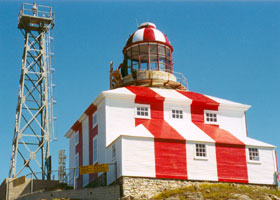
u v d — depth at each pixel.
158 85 58.56
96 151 52.62
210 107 55.03
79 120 59.25
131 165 44.97
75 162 60.28
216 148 49.03
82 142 58.34
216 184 46.88
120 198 43.06
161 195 43.66
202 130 51.69
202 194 43.16
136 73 59.47
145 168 45.34
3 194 55.41
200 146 48.47
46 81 66.81
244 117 56.19
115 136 50.31
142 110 52.22
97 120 53.50
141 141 46.09
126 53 62.50
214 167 48.16
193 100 54.09
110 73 62.69
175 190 44.41
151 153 46.06
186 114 53.72
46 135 64.19
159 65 60.59
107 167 45.53
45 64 67.56
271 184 49.84
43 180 55.84
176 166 46.56
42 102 65.94
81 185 55.09
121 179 44.31
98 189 44.97
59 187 55.75
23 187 54.94
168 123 51.62
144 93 53.28
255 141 52.00
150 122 50.91
